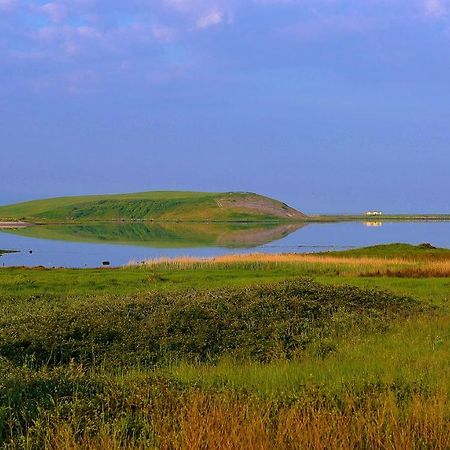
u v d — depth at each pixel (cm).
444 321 2241
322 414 1068
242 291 2547
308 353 1805
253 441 969
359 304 2520
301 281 2805
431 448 967
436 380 1304
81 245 12325
